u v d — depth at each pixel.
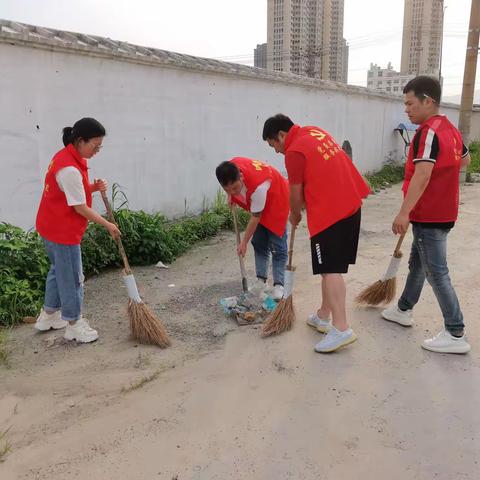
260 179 3.89
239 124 8.50
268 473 2.31
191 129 7.58
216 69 7.70
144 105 6.79
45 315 3.80
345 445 2.49
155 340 3.59
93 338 3.68
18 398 2.96
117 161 6.56
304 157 3.26
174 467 2.36
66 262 3.46
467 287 4.65
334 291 3.35
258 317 4.02
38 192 5.61
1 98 5.13
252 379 3.12
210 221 6.95
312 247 3.36
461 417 2.70
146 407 2.85
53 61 5.57
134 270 5.40
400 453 2.42
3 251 4.32
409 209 3.18
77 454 2.46
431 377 3.10
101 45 6.24
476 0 11.77
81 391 3.03
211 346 3.59
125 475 2.31
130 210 6.39
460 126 12.55
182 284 4.95
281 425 2.65
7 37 5.04
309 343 3.57
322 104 10.80
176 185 7.49
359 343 3.56
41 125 5.55
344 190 3.26
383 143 13.80
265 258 4.51
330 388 3.00
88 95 6.04
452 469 2.31
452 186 3.21
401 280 4.91
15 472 2.34
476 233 6.82
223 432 2.61
